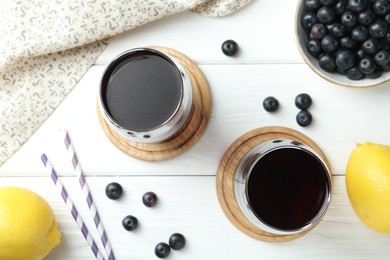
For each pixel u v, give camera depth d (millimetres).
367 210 664
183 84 642
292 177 649
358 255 713
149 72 663
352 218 714
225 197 705
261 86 720
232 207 704
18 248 663
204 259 713
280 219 642
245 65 721
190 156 713
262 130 711
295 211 643
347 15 649
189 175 713
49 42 704
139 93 660
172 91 659
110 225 716
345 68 668
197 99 707
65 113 718
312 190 647
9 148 713
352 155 670
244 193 638
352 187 671
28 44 703
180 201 713
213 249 713
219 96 720
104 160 716
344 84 682
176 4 708
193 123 700
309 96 714
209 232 713
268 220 640
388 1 654
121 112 658
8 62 705
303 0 667
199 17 723
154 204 712
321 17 660
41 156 707
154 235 715
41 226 667
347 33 661
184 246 714
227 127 716
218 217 712
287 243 713
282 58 721
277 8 723
